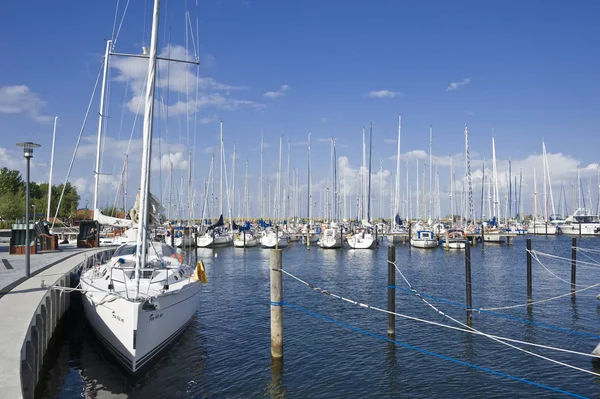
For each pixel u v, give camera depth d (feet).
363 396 40.91
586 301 80.23
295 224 271.28
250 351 52.54
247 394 41.14
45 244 104.42
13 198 213.05
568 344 55.57
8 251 102.32
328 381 44.14
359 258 163.32
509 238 216.95
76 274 66.90
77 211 271.28
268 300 83.05
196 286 57.52
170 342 49.93
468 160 236.02
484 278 110.93
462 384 43.52
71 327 62.08
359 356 51.16
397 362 49.32
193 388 42.16
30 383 31.65
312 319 67.97
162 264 57.98
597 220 307.17
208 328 62.75
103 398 39.81
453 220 261.03
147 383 43.06
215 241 203.00
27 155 60.08
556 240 262.06
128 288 48.98
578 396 40.34
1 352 30.07
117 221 69.26
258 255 174.50
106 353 47.78
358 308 75.51
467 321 66.49
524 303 79.51
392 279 57.77
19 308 41.73
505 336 59.00
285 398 40.42
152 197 60.39
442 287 97.14
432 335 59.41
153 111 49.11
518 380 44.50
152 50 48.98
